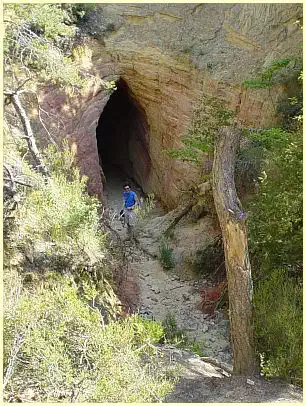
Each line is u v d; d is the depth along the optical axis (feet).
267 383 20.66
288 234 24.31
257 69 38.09
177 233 37.32
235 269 20.76
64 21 39.06
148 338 17.71
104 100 42.24
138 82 44.06
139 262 35.65
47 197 24.43
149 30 43.34
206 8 42.60
